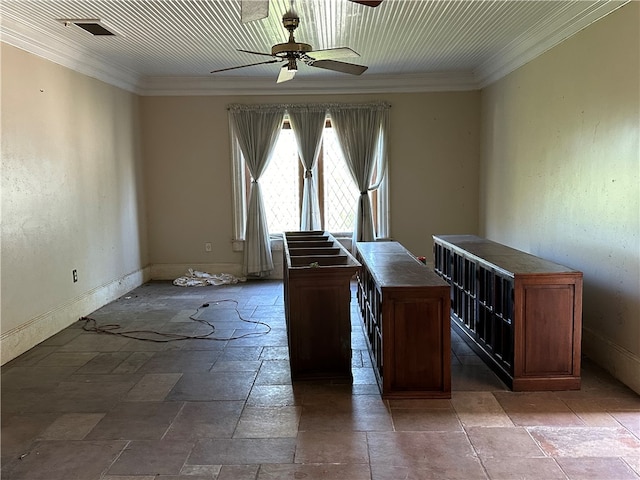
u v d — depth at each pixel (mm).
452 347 4156
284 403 3139
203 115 6734
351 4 3797
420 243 6918
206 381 3504
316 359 3479
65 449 2631
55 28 4203
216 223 6914
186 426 2865
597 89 3609
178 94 6676
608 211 3494
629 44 3197
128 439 2729
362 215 6734
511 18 4129
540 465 2402
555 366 3234
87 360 3930
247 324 4859
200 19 4051
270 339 4406
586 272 3824
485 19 4164
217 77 6438
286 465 2449
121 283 6055
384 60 5715
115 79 5863
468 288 4188
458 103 6684
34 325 4262
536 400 3117
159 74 6277
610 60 3426
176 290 6328
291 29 3453
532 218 4875
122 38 4566
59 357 4000
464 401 3119
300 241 5074
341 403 3125
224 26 4258
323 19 4180
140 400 3213
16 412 3064
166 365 3814
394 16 4113
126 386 3436
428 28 4457
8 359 3914
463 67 6184
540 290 3180
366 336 4238
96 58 5211
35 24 4062
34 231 4270
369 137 6672
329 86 6609
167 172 6832
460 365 3738
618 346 3395
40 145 4367
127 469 2438
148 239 6938
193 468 2436
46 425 2896
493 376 3516
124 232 6164
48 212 4480
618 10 3318
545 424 2811
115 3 3643
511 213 5480
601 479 2281
